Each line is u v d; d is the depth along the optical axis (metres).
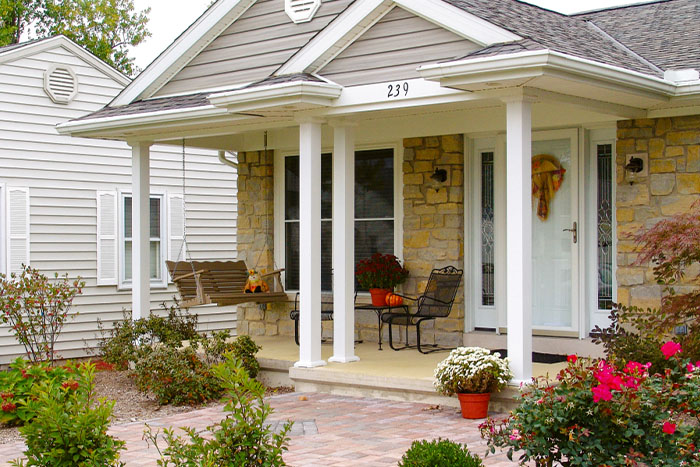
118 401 9.09
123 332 10.62
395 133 10.41
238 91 8.81
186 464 4.48
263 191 12.20
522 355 7.39
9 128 13.37
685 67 8.41
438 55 8.06
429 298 9.61
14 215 13.38
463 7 7.77
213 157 16.16
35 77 13.70
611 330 7.83
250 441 4.48
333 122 9.03
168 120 10.09
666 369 5.21
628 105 8.55
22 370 8.30
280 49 10.47
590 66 7.10
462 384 7.37
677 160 8.73
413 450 4.73
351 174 9.12
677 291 8.72
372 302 10.54
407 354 9.77
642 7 11.32
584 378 4.66
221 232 16.28
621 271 9.04
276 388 9.61
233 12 10.79
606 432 4.55
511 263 7.41
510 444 4.67
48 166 13.83
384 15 8.41
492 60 6.95
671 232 7.30
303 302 9.02
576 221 9.52
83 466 4.71
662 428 4.58
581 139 9.48
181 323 10.89
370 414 7.69
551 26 8.70
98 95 14.54
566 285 9.68
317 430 7.04
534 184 9.87
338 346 9.18
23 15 27.50
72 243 14.08
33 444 4.81
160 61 11.27
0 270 13.16
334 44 8.66
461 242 10.21
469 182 10.27
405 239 10.56
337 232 9.15
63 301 11.81
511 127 7.41
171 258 15.53
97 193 14.43
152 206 15.39
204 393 8.94
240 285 11.57
